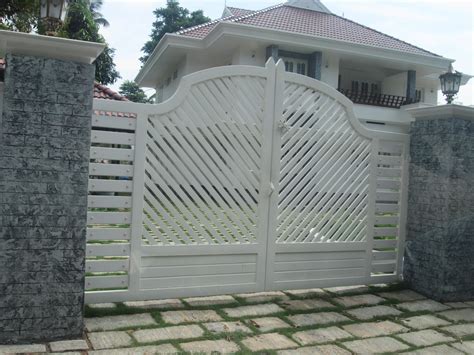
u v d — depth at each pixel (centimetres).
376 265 573
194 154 471
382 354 361
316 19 1973
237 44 1639
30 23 1086
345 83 2045
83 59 364
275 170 506
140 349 345
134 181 445
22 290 350
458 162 530
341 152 548
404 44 1992
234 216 490
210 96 476
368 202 566
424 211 552
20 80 347
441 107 525
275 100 504
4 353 329
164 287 461
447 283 522
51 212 356
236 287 493
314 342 379
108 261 440
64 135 358
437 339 401
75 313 363
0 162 344
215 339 373
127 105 441
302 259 527
